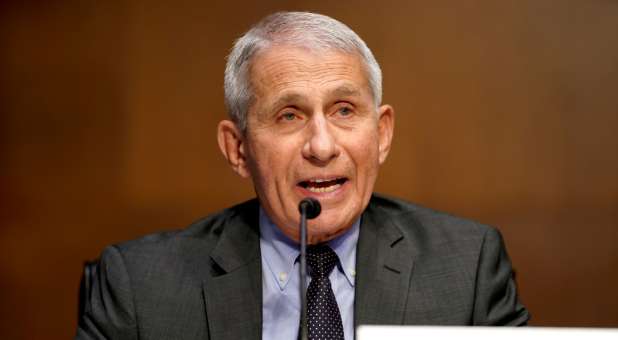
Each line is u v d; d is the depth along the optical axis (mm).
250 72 3762
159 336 3877
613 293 8336
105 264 4188
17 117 8984
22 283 8984
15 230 8984
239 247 4145
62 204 8953
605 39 8289
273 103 3668
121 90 8891
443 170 8422
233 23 8789
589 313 8367
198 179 8750
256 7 8758
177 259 4141
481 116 8391
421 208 4500
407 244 4199
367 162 3756
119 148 8883
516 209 8359
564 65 8336
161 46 8859
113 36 8930
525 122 8375
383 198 4527
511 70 8375
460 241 4219
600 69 8297
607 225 8312
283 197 3727
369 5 8500
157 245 4234
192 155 8773
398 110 8453
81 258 8914
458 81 8422
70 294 8961
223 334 3871
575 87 8320
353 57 3715
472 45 8414
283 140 3688
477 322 3953
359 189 3760
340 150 3658
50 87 8977
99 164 8891
